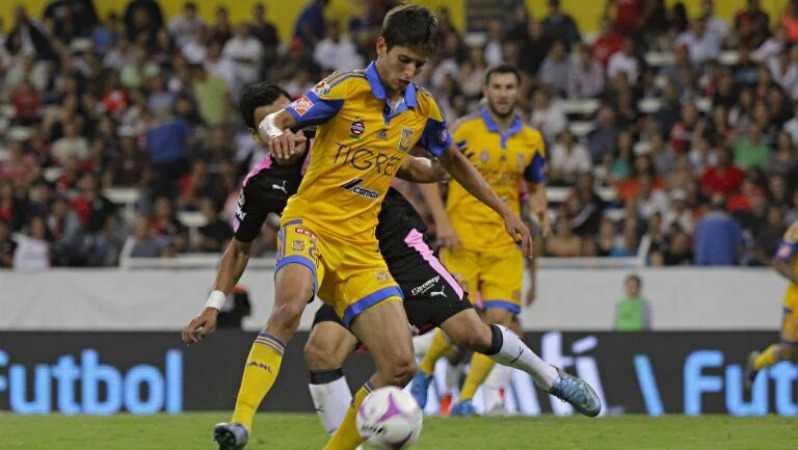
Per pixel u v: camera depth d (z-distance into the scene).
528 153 32.53
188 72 67.12
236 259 22.03
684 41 69.38
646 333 41.75
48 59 73.06
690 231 55.59
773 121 62.25
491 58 68.50
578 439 26.22
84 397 43.12
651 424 29.53
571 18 69.69
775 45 67.38
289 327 19.45
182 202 61.31
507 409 38.03
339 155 20.12
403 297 21.81
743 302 50.78
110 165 64.44
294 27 74.69
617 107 64.00
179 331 42.88
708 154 60.59
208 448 25.09
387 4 71.06
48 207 60.38
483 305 33.06
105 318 53.12
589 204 56.19
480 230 32.62
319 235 20.36
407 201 23.52
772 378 41.38
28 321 53.34
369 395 18.58
